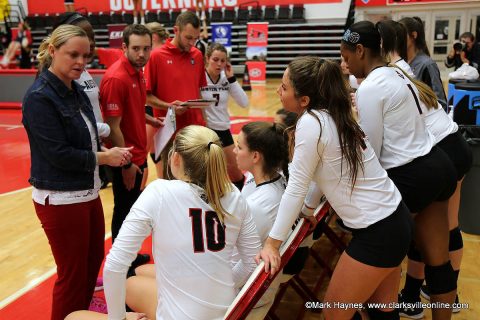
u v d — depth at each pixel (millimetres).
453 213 2639
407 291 2705
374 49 2100
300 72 1727
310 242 2291
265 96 12812
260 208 2064
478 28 16969
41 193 2096
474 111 3729
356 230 1785
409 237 1786
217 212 1715
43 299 2967
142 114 3023
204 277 1664
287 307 2842
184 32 3518
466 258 3475
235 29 17625
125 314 1720
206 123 4086
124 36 2863
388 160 2111
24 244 3855
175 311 1660
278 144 2096
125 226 1664
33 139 2041
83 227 2172
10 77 11000
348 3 17203
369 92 2055
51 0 19531
